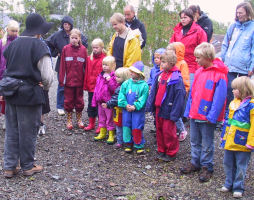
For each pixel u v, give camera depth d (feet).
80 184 12.19
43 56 11.74
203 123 12.46
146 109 14.66
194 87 12.80
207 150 12.60
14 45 11.95
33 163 12.82
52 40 20.89
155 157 15.06
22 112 11.84
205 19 19.89
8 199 10.81
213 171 13.46
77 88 18.03
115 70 17.30
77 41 17.60
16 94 11.63
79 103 18.39
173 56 13.60
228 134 11.33
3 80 11.78
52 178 12.55
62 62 17.80
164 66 13.70
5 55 12.23
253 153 15.57
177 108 13.48
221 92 12.00
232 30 17.61
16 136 12.26
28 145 12.24
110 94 16.33
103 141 17.01
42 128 17.49
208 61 12.35
